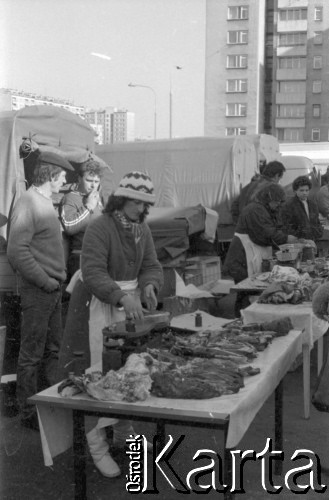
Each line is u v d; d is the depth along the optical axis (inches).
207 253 317.4
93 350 143.6
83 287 146.6
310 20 968.3
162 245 277.6
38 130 246.1
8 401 179.8
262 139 505.0
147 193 141.3
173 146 479.5
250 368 121.9
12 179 233.5
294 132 1004.6
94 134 279.4
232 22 716.0
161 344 132.4
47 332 172.7
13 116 235.5
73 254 235.9
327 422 179.3
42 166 165.3
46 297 164.4
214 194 469.1
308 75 994.7
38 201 163.9
